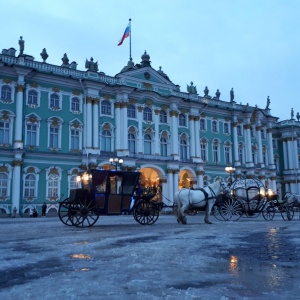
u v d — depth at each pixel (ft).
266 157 215.72
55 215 134.62
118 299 18.35
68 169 142.51
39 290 20.04
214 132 192.95
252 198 92.02
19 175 129.90
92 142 148.05
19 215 127.65
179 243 39.86
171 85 177.58
